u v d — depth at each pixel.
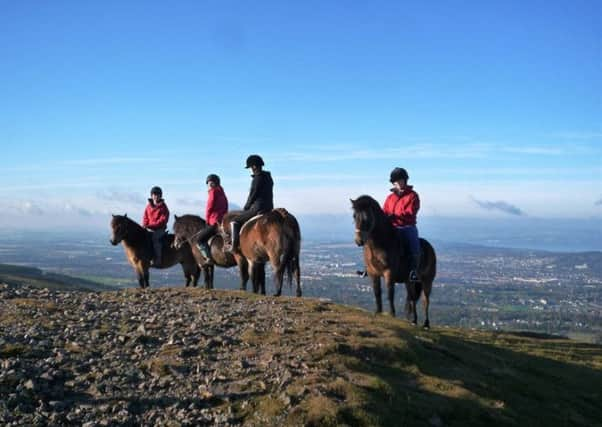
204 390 8.04
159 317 11.78
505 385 10.73
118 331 10.62
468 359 11.69
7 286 15.44
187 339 10.16
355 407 7.75
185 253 19.39
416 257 14.48
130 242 18.41
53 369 8.48
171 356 9.30
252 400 7.83
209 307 13.22
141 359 9.17
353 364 9.41
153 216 19.06
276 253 14.73
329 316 12.56
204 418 7.38
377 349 10.17
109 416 7.28
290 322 11.69
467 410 8.77
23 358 8.85
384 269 14.12
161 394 7.95
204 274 18.92
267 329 11.04
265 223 14.95
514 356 14.23
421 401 8.62
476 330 21.25
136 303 13.74
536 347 17.94
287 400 7.71
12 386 7.82
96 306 13.09
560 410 10.37
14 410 7.17
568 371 14.12
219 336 10.42
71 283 86.81
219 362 9.19
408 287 14.95
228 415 7.45
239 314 12.34
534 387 11.27
